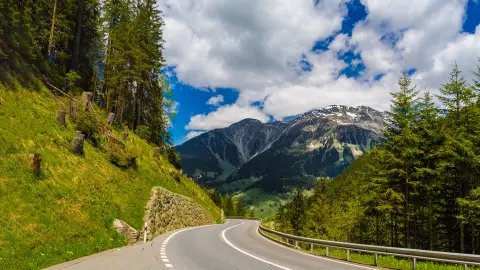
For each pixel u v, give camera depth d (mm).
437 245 34031
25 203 13773
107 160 27109
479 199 22188
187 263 11367
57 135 22484
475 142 23469
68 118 27188
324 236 49125
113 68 43156
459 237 29891
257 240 23500
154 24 48938
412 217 30688
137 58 42844
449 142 23828
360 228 44844
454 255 9945
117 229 17344
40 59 32844
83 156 23109
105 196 20328
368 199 28578
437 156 25875
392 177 27562
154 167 38719
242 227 42594
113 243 15734
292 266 11281
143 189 27016
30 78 27578
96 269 9656
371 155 28781
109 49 44438
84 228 15297
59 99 29375
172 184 40156
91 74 45250
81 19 40281
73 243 13484
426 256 10844
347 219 45094
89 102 32938
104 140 29938
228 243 19656
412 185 25906
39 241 12000
